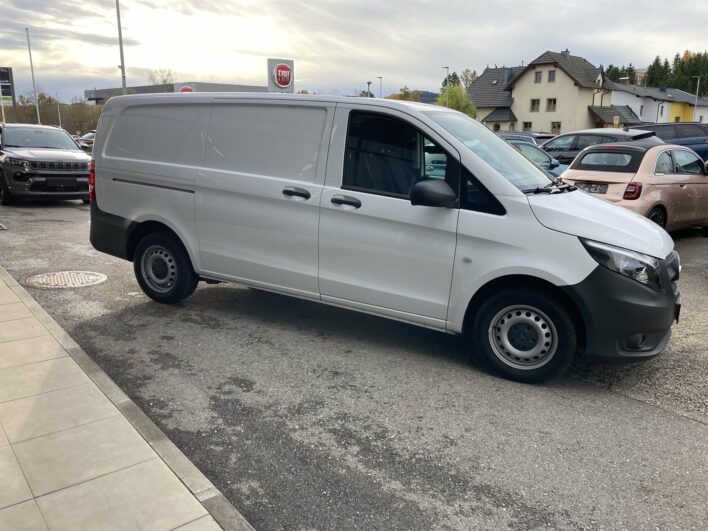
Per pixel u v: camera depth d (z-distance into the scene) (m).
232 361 4.53
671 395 4.12
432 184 4.05
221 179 5.07
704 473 3.18
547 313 4.06
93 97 89.62
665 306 4.02
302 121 4.75
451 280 4.26
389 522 2.74
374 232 4.46
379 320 5.55
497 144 4.89
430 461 3.24
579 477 3.12
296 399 3.93
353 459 3.24
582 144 13.97
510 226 4.05
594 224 4.01
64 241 8.98
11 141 13.56
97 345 4.79
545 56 61.94
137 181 5.55
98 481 2.81
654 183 8.38
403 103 4.50
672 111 79.88
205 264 5.36
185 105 5.30
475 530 2.70
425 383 4.21
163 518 2.57
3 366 4.05
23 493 2.71
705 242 9.86
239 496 2.91
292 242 4.82
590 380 4.34
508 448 3.39
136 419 3.39
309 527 2.70
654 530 2.72
